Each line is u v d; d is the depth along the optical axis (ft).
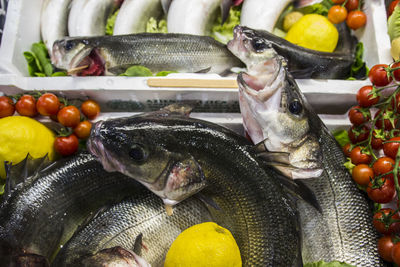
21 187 4.87
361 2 6.32
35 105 5.50
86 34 6.32
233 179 4.59
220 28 6.64
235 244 4.30
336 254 4.91
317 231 5.01
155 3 6.55
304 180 5.07
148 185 4.45
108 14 6.63
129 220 4.82
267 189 4.56
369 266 4.81
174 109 4.80
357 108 5.32
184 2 6.25
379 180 4.57
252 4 6.24
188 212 4.90
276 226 4.44
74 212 5.07
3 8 6.54
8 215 4.63
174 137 4.40
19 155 5.21
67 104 5.73
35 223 4.73
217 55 5.98
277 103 4.58
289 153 4.62
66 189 5.00
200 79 5.54
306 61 5.61
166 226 4.84
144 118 4.49
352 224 4.98
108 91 5.60
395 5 6.22
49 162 5.18
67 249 4.51
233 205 4.66
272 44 5.46
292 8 6.53
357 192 5.13
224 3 6.41
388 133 5.12
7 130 5.16
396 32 5.94
